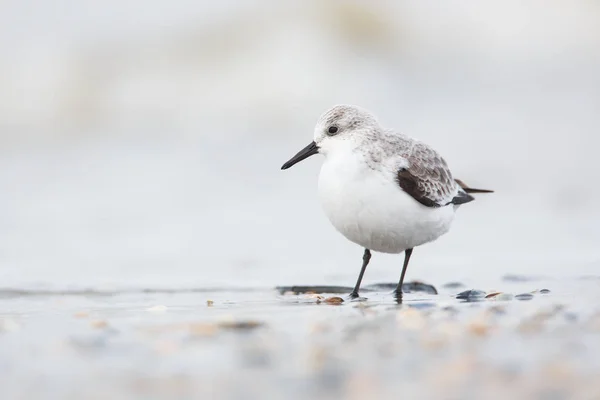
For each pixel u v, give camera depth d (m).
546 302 8.77
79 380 5.77
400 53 28.11
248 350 6.52
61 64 25.47
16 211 16.69
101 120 24.73
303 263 12.77
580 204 17.09
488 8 30.03
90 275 11.72
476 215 16.33
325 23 27.38
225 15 27.12
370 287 10.35
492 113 24.45
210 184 18.86
